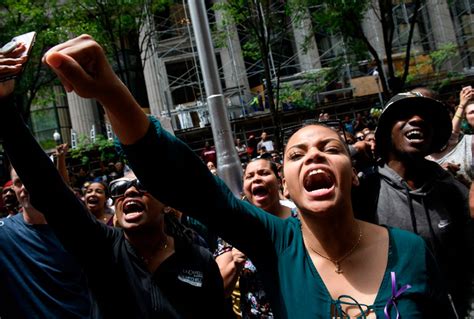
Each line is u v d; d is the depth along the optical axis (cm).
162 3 1909
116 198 279
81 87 137
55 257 311
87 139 2481
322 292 166
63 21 1648
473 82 2580
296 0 1620
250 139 2053
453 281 276
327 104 2394
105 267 257
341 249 172
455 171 394
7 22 1666
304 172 173
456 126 452
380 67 1552
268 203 400
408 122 299
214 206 173
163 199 169
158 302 262
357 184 204
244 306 339
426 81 2472
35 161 216
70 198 241
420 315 162
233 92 2638
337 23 1532
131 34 2323
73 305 305
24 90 1739
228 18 1778
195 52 2748
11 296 301
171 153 161
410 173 302
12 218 325
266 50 1672
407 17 2739
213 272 286
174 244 283
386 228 182
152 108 2633
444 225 281
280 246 179
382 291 163
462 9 2959
